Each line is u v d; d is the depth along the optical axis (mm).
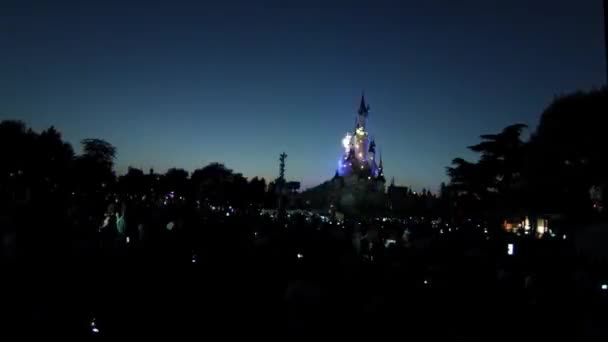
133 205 42688
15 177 65500
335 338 12984
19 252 17703
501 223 62500
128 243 25031
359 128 190625
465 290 20453
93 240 22547
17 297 13227
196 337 12484
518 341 14102
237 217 49438
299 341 12234
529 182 48969
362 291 18984
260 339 12484
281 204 76188
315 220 52156
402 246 30750
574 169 45125
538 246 38438
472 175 65312
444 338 14117
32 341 10547
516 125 63719
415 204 143750
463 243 38094
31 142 68688
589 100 44844
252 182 119875
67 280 16078
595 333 14711
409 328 14773
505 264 28219
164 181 115000
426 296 19344
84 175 74000
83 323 12094
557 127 45875
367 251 30828
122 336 11875
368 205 145375
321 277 21469
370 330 14211
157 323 13195
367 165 180500
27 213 24891
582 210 44844
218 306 15508
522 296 18953
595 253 33594
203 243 29484
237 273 21516
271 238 31109
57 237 22125
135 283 17453
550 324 15758
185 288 17672
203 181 119688
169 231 31234
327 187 167250
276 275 21516
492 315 16609
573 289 19625
